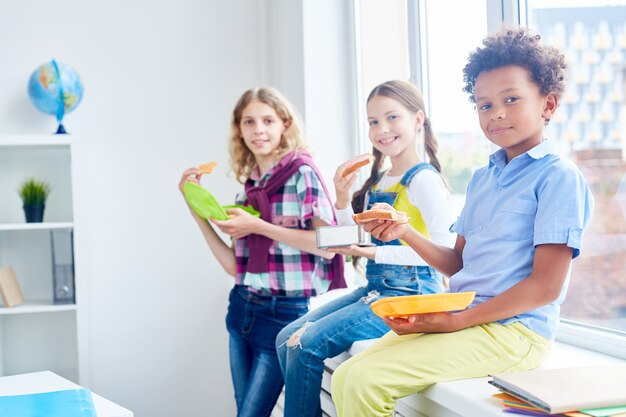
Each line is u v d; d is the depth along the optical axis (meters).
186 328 3.00
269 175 2.13
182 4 2.99
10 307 2.64
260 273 2.07
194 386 3.02
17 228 2.63
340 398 1.42
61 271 2.74
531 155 1.37
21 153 2.87
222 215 2.08
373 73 2.64
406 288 1.74
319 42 2.74
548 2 1.76
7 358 2.87
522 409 1.10
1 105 2.85
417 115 1.89
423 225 1.78
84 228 2.66
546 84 1.36
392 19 2.49
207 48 3.02
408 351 1.33
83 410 1.33
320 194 2.06
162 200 2.98
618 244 1.58
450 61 2.17
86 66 2.90
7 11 2.84
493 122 1.38
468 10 2.05
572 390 1.08
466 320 1.32
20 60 2.85
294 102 2.84
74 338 2.92
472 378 1.33
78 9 2.89
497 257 1.38
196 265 3.01
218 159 3.03
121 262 2.95
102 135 2.92
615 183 1.58
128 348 2.95
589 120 1.66
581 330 1.65
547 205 1.30
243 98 2.21
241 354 2.17
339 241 1.72
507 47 1.36
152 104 2.97
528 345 1.34
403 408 1.54
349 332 1.69
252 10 3.07
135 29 2.95
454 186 2.18
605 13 1.59
